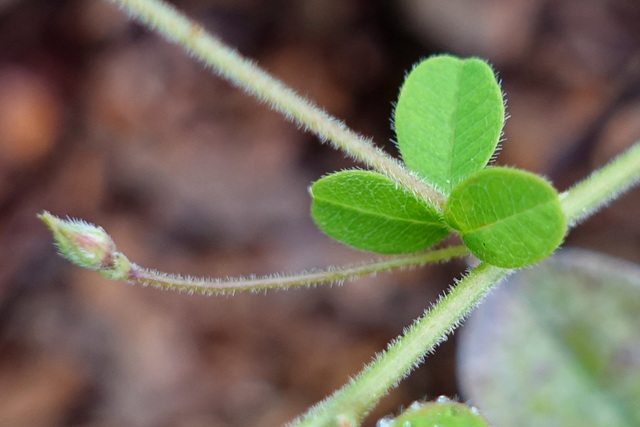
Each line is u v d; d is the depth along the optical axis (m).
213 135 0.30
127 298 0.28
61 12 0.31
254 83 0.16
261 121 0.30
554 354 0.17
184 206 0.29
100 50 0.31
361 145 0.16
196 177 0.29
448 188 0.16
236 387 0.27
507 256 0.15
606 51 0.26
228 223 0.29
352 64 0.30
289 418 0.26
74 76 0.31
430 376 0.25
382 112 0.29
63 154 0.30
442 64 0.16
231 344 0.27
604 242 0.24
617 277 0.17
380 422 0.15
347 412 0.15
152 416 0.27
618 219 0.25
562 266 0.17
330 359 0.27
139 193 0.29
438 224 0.15
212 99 0.30
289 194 0.29
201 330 0.28
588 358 0.17
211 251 0.28
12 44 0.31
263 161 0.29
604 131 0.26
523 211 0.14
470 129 0.16
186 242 0.29
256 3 0.30
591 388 0.17
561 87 0.26
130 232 0.29
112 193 0.29
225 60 0.16
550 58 0.27
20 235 0.29
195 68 0.31
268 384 0.27
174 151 0.30
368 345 0.27
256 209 0.29
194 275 0.28
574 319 0.17
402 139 0.16
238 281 0.15
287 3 0.30
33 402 0.27
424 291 0.27
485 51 0.27
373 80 0.29
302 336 0.27
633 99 0.26
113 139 0.30
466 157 0.16
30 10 0.31
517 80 0.27
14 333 0.28
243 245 0.28
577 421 0.17
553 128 0.26
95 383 0.27
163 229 0.29
